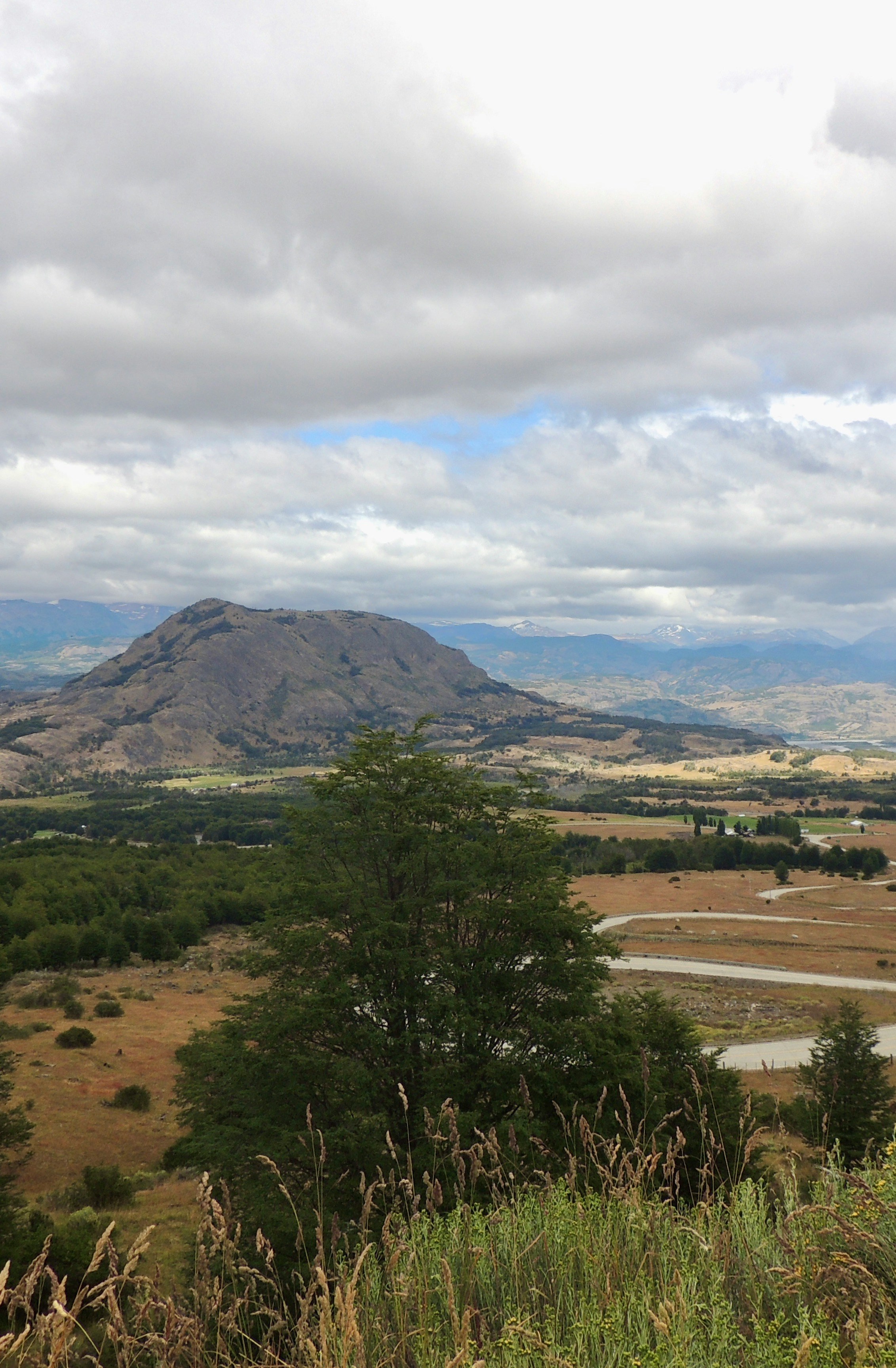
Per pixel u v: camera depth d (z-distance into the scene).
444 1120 17.66
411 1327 4.89
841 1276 4.31
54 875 116.88
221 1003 76.94
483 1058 21.97
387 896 25.98
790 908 134.12
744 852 180.75
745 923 122.06
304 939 23.61
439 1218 6.26
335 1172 17.75
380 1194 7.78
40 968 91.50
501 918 24.23
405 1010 23.42
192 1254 11.23
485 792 28.30
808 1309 4.19
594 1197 6.17
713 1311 4.26
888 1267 4.59
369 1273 5.34
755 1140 6.76
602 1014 23.95
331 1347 4.41
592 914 26.22
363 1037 21.89
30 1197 34.84
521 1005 24.23
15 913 95.81
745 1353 3.97
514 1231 5.80
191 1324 4.09
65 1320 3.50
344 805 27.02
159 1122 46.41
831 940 112.69
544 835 27.03
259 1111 21.33
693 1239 5.34
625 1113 18.05
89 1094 50.62
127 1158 40.88
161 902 116.06
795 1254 4.78
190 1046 25.42
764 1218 5.73
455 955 23.41
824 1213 5.03
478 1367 3.57
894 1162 5.49
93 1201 31.34
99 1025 68.31
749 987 90.75
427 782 27.58
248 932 26.38
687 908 133.00
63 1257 19.36
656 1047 25.95
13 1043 61.25
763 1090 45.62
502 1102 20.16
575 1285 5.44
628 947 108.19
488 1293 5.39
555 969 23.88
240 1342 4.65
